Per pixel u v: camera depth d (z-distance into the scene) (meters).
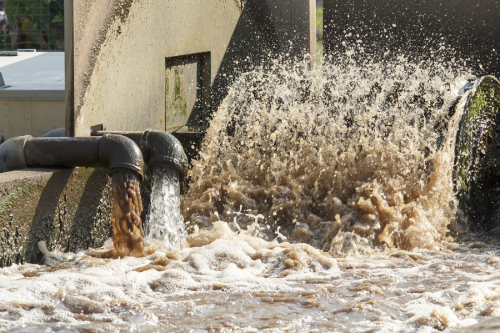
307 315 8.78
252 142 17.14
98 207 13.77
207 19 20.52
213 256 11.60
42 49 46.69
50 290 9.59
